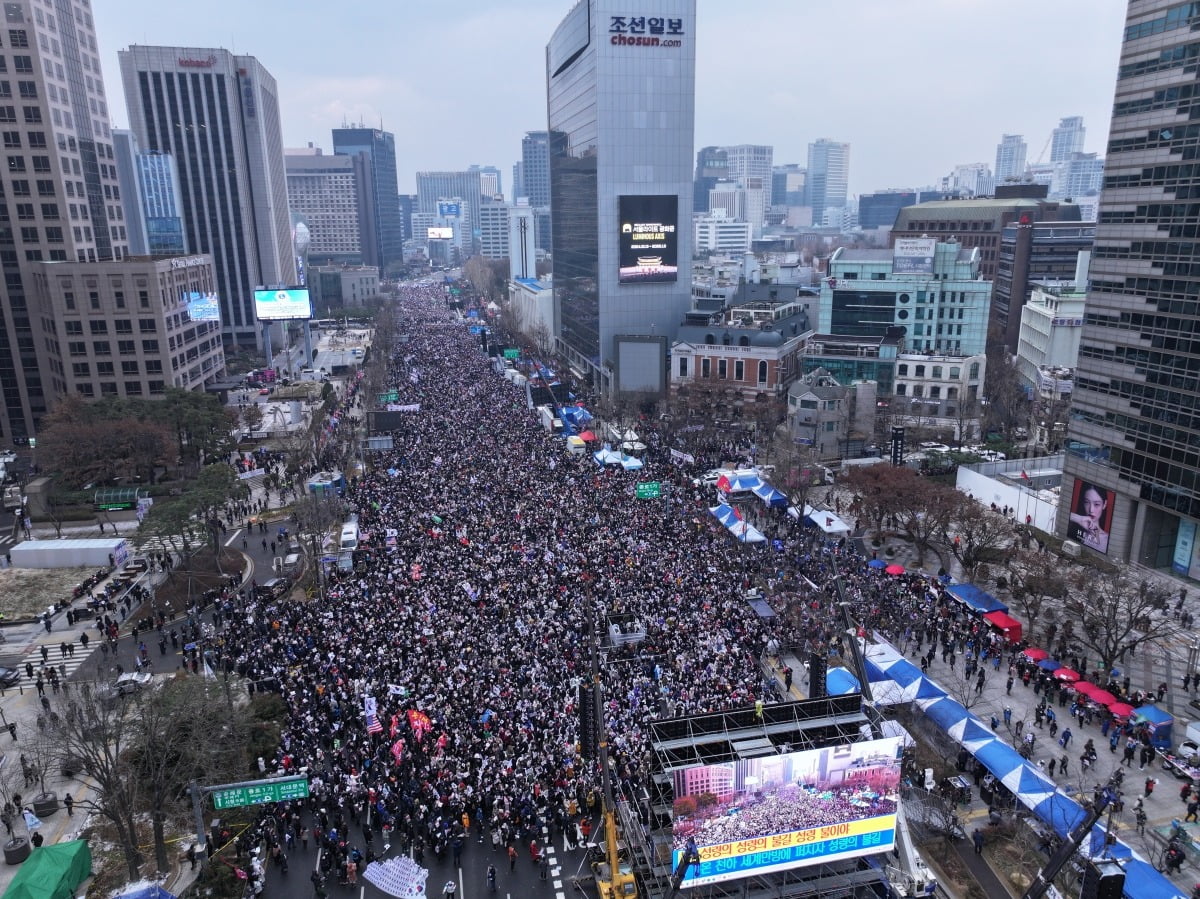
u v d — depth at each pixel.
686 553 84.75
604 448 123.94
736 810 38.38
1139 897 40.75
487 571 80.00
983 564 88.25
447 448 127.38
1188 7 79.06
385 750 54.03
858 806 39.94
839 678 62.00
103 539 95.56
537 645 65.75
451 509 98.94
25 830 51.47
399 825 49.25
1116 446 90.94
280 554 93.25
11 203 145.00
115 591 83.94
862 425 134.25
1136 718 58.00
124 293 143.62
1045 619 78.75
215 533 89.94
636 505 100.06
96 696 50.53
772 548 88.19
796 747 41.78
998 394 155.75
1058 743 58.38
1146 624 69.00
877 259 170.12
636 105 174.12
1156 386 85.12
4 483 123.62
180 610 80.44
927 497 90.38
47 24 143.12
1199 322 79.38
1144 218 85.56
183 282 161.75
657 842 39.41
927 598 78.88
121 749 56.34
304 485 115.81
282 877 46.50
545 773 52.00
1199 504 81.06
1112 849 43.94
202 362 172.75
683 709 56.91
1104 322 92.00
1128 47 87.25
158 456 114.25
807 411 130.25
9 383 151.25
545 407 146.62
